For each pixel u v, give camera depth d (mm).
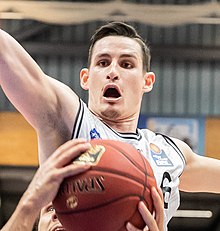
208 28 12070
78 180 2227
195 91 12070
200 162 3631
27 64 2662
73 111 2852
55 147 2830
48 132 2777
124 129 3176
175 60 12117
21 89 2615
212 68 12117
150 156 3215
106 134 2992
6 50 2604
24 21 11836
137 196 2268
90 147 2324
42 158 2879
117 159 2305
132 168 2312
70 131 2848
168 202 3164
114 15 8836
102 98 3078
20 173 11203
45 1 8773
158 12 8836
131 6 8844
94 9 8820
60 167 2246
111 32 3184
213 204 12461
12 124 9797
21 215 2205
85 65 12109
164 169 3201
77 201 2217
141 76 3184
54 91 2762
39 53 11969
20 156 9766
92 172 2234
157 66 12102
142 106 11977
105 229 2230
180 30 12062
